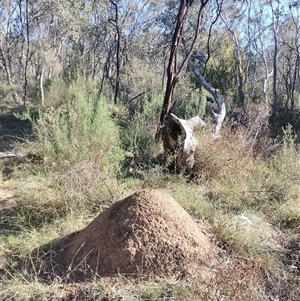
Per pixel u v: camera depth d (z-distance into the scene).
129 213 2.96
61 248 3.16
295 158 5.62
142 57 19.27
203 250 2.90
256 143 6.63
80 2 16.30
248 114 8.39
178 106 8.92
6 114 11.77
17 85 15.70
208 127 6.17
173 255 2.76
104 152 5.05
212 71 12.14
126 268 2.71
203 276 2.64
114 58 19.81
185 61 6.45
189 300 2.39
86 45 21.61
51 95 10.88
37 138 6.36
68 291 2.54
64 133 5.33
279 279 2.80
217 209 4.01
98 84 13.90
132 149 5.79
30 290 2.53
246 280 2.57
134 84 15.13
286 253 3.27
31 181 4.72
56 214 3.78
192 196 4.20
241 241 3.20
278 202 4.33
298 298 2.65
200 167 5.27
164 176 4.89
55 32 19.94
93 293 2.47
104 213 3.11
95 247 2.91
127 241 2.80
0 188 4.78
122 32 15.97
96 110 5.86
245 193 4.41
